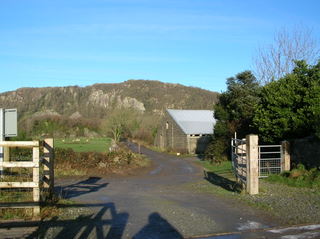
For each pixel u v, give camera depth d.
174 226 7.05
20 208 7.40
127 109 61.94
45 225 6.97
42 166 9.61
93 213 8.27
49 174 9.56
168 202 10.12
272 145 16.64
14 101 100.50
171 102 101.75
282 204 9.27
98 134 65.75
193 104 98.56
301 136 16.52
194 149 45.59
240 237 6.25
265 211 8.49
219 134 28.72
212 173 21.62
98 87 112.81
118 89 111.25
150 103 103.62
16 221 7.02
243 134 24.86
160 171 24.30
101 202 10.07
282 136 17.03
